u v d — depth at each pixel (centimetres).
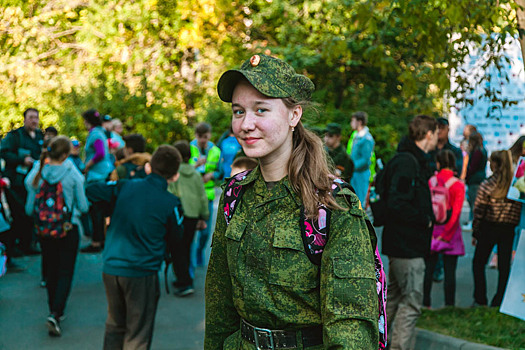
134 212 439
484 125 1120
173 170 463
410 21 523
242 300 198
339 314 181
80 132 1429
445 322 555
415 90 621
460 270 823
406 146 484
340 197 193
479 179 1035
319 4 1376
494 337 507
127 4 1410
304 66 1419
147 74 1588
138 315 438
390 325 543
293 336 194
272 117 194
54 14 1309
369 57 618
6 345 557
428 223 469
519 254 452
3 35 1247
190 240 693
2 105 1290
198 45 1465
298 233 191
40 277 797
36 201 586
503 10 523
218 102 1692
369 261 188
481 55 613
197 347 551
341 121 1498
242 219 201
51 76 1405
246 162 495
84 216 1020
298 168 195
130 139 727
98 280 788
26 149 871
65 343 566
